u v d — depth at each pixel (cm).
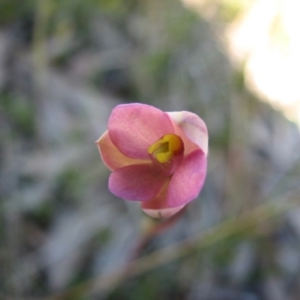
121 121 10
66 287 17
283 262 20
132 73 22
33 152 19
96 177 19
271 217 19
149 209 10
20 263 17
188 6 25
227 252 19
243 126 22
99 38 23
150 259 17
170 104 22
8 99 20
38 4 21
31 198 18
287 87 25
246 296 19
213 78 23
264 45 25
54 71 21
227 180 21
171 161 10
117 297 17
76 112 21
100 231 18
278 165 22
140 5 24
